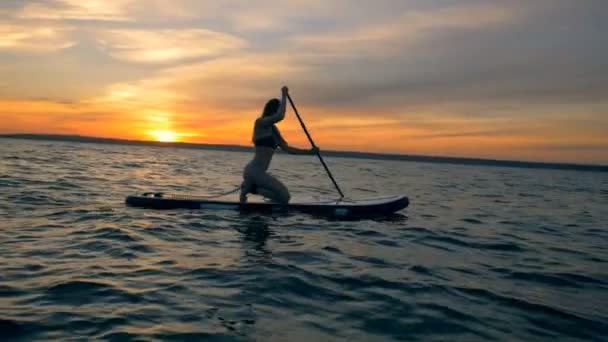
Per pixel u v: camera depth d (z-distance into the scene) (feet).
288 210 24.21
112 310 9.98
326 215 24.04
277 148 24.70
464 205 37.63
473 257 16.92
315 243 17.74
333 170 110.01
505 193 56.24
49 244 16.26
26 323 9.12
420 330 9.46
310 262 14.73
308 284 12.30
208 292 11.37
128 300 10.64
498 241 20.62
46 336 8.56
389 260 15.64
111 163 81.76
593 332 9.65
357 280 12.91
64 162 73.10
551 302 11.62
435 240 20.01
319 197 27.78
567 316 10.57
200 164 102.37
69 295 10.87
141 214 23.24
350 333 9.18
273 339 8.74
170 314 9.86
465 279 13.57
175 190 38.63
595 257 17.84
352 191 45.83
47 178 42.29
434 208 33.68
